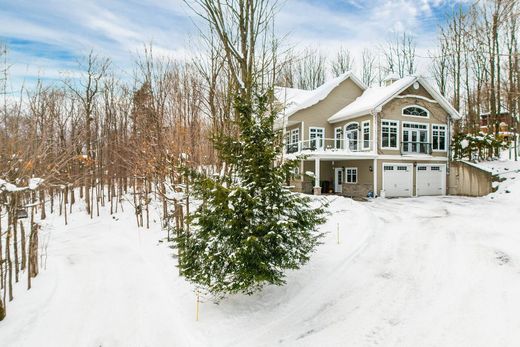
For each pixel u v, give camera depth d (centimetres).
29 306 769
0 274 805
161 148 1175
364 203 1930
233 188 617
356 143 2389
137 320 675
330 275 816
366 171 2253
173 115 1236
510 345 500
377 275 813
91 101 2258
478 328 553
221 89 982
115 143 1975
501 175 2042
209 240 637
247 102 695
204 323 622
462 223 1275
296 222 645
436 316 605
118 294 827
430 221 1354
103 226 1839
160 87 1259
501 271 770
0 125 806
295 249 665
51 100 1630
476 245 970
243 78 768
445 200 1980
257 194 654
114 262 1137
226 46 750
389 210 1662
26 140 843
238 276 613
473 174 2184
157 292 824
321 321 618
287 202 654
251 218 624
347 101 2645
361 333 570
